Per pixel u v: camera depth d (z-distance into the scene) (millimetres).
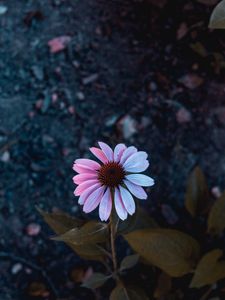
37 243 656
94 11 779
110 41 757
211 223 586
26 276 641
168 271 534
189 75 723
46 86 737
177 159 682
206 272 522
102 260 572
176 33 749
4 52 765
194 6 750
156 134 695
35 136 709
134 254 577
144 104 713
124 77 733
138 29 761
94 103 721
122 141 692
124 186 431
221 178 670
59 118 717
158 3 767
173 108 707
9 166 694
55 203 671
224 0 466
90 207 427
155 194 668
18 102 732
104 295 626
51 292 632
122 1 781
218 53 725
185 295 617
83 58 750
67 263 645
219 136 689
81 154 692
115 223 457
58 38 766
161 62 736
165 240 517
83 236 453
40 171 688
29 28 777
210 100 708
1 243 656
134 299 539
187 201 610
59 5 787
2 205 674
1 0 797
